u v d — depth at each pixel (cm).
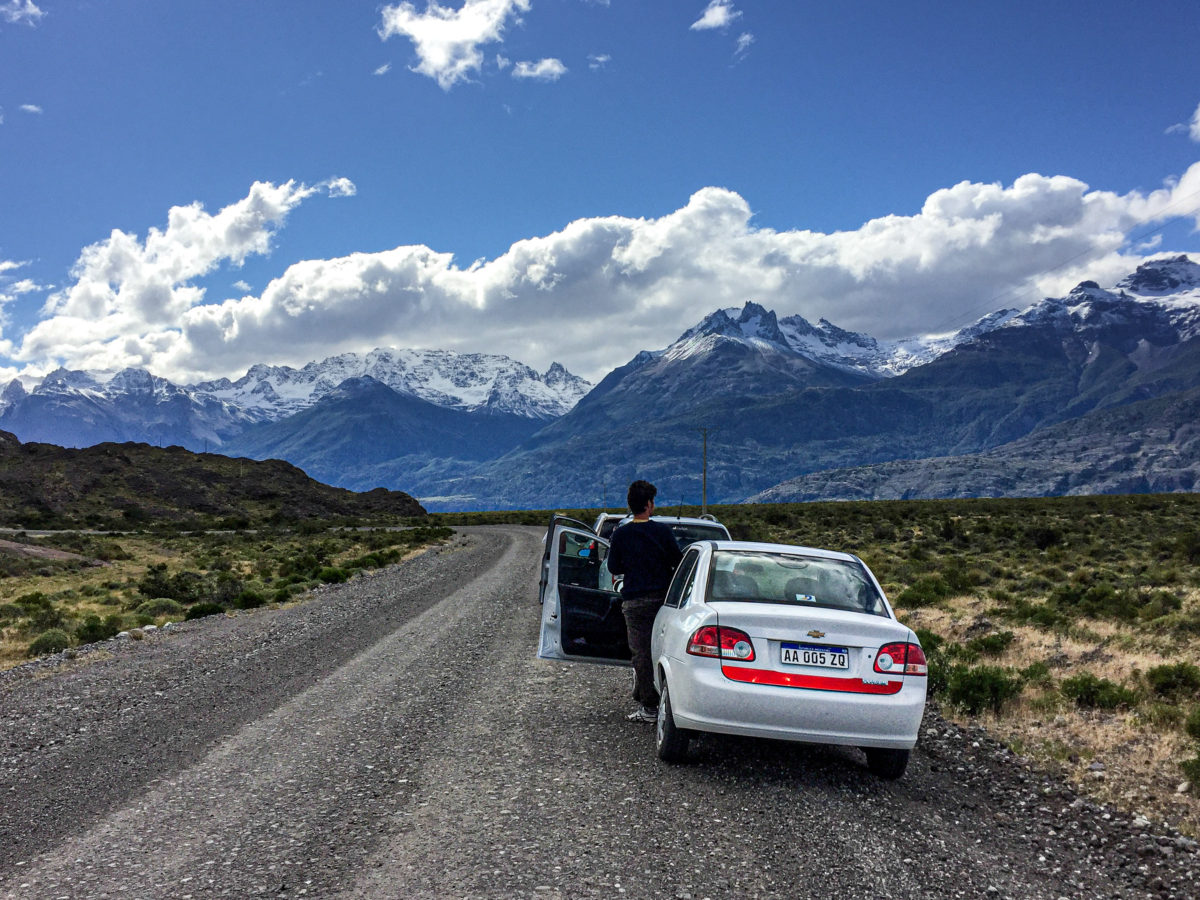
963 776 680
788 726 598
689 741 722
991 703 914
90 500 9719
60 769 674
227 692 972
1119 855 520
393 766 655
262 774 640
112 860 472
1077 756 742
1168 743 773
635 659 769
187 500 10506
